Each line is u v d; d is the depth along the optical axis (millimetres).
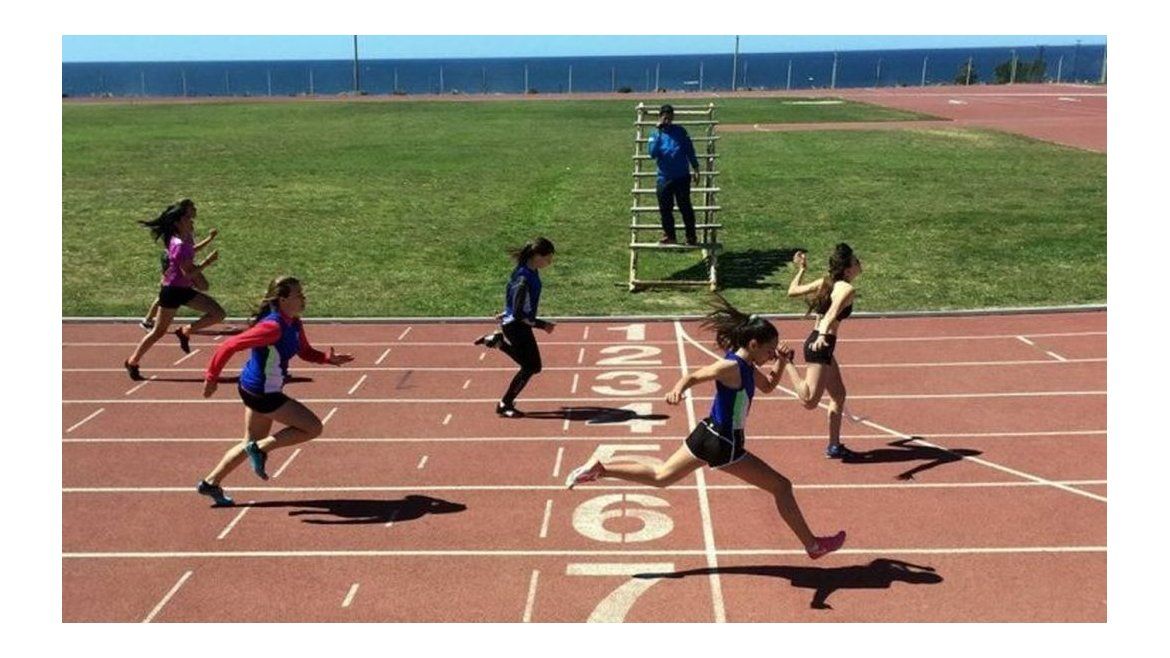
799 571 7609
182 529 8406
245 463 9820
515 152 34031
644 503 8820
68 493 9125
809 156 32219
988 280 17000
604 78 165750
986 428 10570
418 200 24859
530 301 10750
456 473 9539
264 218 22750
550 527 8367
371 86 142250
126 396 11906
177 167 30797
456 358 13305
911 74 162125
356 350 13695
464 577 7570
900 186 26250
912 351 13344
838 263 9367
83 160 32500
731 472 7387
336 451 10125
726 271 18016
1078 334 13906
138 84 160500
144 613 7105
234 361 13352
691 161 17078
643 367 12859
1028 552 7844
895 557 7801
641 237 20625
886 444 10172
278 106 58219
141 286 17312
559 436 10477
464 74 195625
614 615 7031
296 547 8070
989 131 39438
